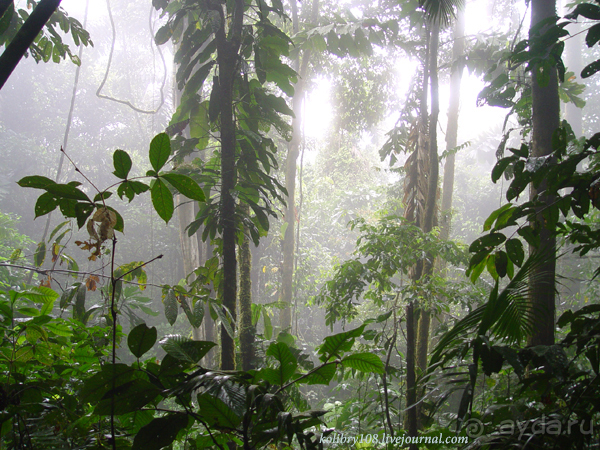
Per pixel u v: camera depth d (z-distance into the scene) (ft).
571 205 5.98
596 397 4.53
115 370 4.28
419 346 13.30
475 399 10.39
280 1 11.35
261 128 11.08
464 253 14.15
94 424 5.57
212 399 4.16
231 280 9.12
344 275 12.81
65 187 4.38
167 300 6.45
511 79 11.93
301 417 4.19
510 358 4.08
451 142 26.07
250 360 10.58
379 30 20.80
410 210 17.10
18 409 5.04
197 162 11.05
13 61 5.48
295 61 24.39
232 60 9.78
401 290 11.35
